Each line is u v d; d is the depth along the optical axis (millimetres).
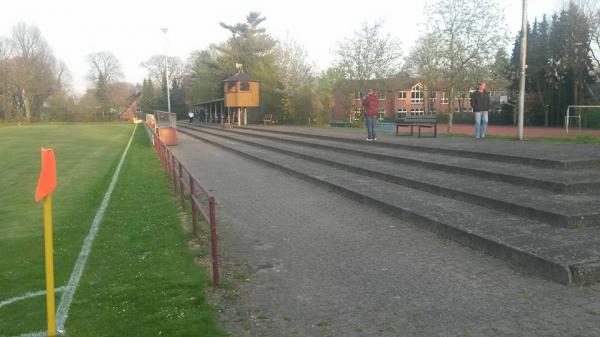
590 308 4473
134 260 6359
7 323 4586
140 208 9812
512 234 6273
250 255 6551
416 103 66438
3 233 8258
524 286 5062
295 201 10180
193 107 84812
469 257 6086
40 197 3719
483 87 17109
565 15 38156
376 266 5926
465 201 8508
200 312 4625
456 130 28797
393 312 4602
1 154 23547
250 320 4516
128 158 20891
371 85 38844
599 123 27812
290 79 48594
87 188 12938
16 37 81125
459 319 4387
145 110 100875
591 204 7105
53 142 31438
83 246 7152
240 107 45812
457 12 24094
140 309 4738
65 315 4695
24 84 74250
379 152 14586
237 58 62812
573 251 5480
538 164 9930
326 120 43688
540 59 39500
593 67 37688
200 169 16062
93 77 103688
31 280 5789
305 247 6844
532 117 39750
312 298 5016
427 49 26281
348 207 9375
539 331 4086
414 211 7852
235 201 10398
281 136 25094
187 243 7160
